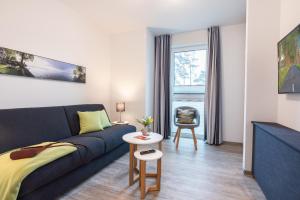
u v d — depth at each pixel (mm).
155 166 2518
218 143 3584
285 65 1760
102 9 3037
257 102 2180
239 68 3574
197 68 4133
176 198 1755
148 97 3957
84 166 2039
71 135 2609
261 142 1880
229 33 3625
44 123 2256
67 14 2959
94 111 3041
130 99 3967
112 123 3527
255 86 2178
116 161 2701
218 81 3617
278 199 1404
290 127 1765
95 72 3693
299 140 1271
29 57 2357
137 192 1858
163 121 4070
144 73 3824
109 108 4160
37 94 2492
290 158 1205
